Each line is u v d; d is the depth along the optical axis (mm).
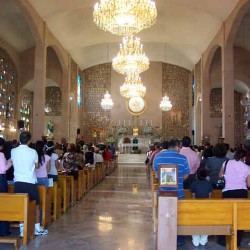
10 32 18500
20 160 6039
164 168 4805
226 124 16156
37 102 16422
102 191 12688
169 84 29859
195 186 6234
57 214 7996
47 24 17094
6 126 19656
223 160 6695
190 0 15875
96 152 16453
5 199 5625
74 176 10141
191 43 21375
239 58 21672
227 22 15781
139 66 16844
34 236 6328
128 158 28281
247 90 24781
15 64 20891
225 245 5922
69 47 21688
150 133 29172
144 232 6777
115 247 5785
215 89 27031
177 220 4957
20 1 13711
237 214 4996
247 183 5711
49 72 22688
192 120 29016
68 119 22359
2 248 5695
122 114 30016
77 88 26312
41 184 7012
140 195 11742
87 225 7320
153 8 12000
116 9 11594
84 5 16500
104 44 25391
